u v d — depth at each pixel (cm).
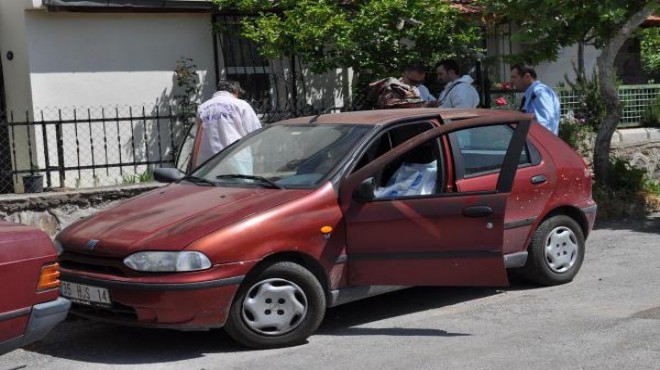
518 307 709
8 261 482
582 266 854
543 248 758
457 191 682
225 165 717
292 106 1236
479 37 1238
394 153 625
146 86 1159
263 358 589
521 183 731
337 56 1162
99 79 1123
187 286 566
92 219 657
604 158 1152
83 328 693
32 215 899
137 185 967
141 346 634
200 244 574
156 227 602
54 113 1092
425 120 704
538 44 1115
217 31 1205
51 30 1086
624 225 1076
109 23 1126
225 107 866
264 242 590
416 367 559
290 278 606
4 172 943
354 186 626
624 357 566
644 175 1261
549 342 605
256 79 1248
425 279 634
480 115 730
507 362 563
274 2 1186
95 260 603
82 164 1102
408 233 629
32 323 493
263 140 725
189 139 943
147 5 1129
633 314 673
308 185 637
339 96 1313
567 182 766
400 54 1180
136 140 1143
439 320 679
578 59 1492
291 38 1126
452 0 1280
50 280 504
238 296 591
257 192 641
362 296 649
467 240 630
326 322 685
